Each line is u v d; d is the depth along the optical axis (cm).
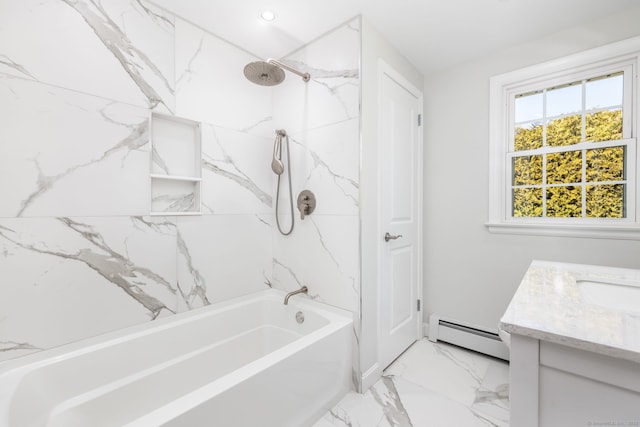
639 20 155
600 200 170
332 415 146
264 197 210
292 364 126
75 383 123
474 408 151
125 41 142
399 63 200
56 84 123
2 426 88
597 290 112
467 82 213
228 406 101
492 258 203
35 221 119
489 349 200
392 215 194
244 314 189
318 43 182
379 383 173
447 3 153
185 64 166
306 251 192
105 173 136
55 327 123
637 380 54
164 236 158
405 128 208
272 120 214
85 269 131
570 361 61
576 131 178
